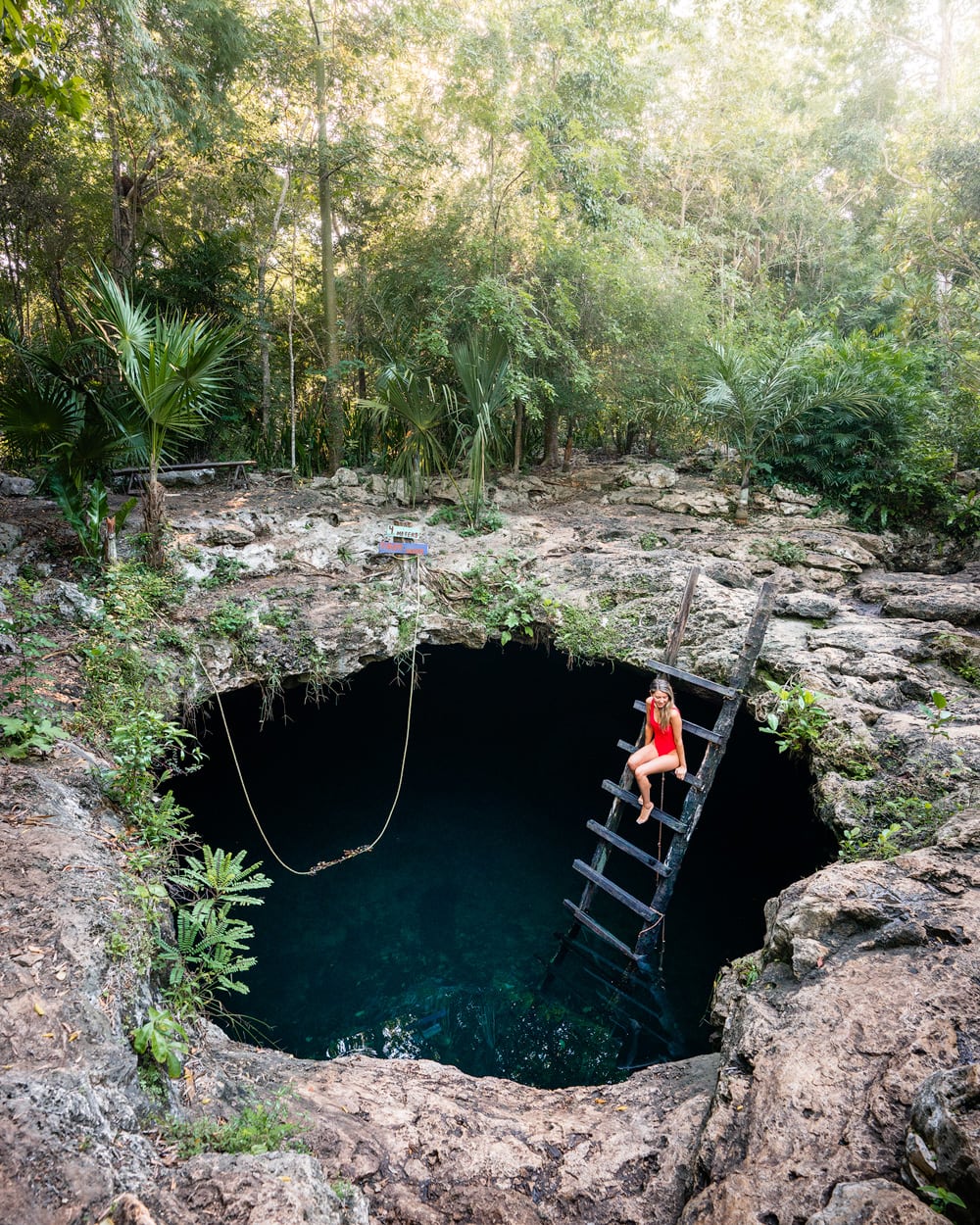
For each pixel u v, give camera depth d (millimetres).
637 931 7234
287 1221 2146
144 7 9773
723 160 16922
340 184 11812
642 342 11281
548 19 10078
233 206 13227
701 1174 2793
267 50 11055
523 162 10508
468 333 10266
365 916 7688
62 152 11711
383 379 9758
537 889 8078
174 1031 3268
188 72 10164
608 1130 3461
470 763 10984
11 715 4871
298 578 8414
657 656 7238
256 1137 2783
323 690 8648
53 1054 2623
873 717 5637
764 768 8523
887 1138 2561
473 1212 2939
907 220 11719
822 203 17781
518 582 8570
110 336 8250
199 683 6664
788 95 18266
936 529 10516
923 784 4922
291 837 8789
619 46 12273
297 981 6742
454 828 9273
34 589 6449
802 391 10328
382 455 12234
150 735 5270
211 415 12008
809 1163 2549
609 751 10461
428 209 11594
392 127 11617
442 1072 4176
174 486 11195
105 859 3859
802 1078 2861
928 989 3139
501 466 11992
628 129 14016
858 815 4887
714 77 16672
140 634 6461
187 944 3932
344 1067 4031
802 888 4109
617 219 11617
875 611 8008
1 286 13188
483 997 6594
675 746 6180
